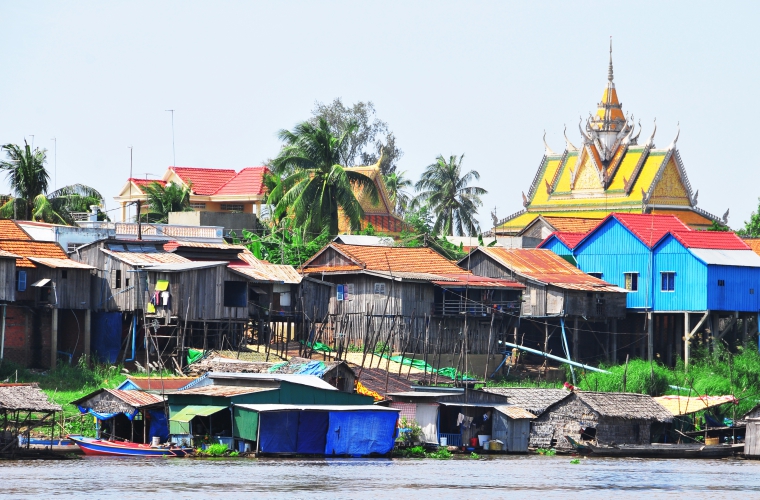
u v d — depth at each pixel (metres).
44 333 127.38
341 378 117.12
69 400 113.12
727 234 152.00
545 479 96.56
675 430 123.31
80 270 127.88
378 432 108.19
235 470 95.56
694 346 149.50
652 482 96.50
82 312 129.88
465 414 116.12
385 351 136.88
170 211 179.12
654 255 149.88
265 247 156.62
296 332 140.50
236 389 107.56
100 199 167.12
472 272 153.75
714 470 105.69
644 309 149.75
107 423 107.62
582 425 116.81
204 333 127.00
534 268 150.75
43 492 83.94
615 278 153.00
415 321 139.25
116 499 81.62
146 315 126.12
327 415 105.94
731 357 143.25
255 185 195.38
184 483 88.56
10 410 97.75
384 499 84.12
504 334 145.62
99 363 127.81
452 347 141.75
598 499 87.25
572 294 144.38
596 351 150.38
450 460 108.56
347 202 161.25
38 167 157.00
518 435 116.81
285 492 85.56
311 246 156.88
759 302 149.00
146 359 128.50
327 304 142.62
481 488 90.50
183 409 105.38
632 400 120.25
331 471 96.56
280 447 104.44
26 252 129.50
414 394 114.94
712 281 145.38
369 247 147.62
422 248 154.12
